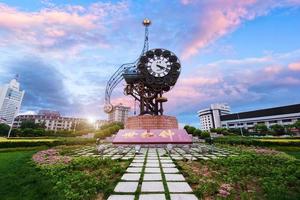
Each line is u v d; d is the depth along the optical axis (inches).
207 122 4940.9
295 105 2987.2
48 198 181.5
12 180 242.2
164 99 861.8
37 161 351.3
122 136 714.8
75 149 627.2
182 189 203.3
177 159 400.5
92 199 178.2
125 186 213.0
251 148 610.9
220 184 215.2
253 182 225.6
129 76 876.0
